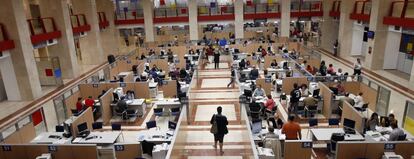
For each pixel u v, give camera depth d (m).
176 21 30.33
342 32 25.06
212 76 19.77
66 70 21.45
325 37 29.62
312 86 14.62
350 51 25.39
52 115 14.54
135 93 16.03
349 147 8.52
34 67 16.97
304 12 29.64
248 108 12.26
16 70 16.33
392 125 10.27
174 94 16.11
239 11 29.31
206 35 32.78
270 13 29.70
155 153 9.01
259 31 33.31
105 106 13.54
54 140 10.47
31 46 16.80
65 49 21.06
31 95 16.73
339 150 8.57
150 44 30.05
